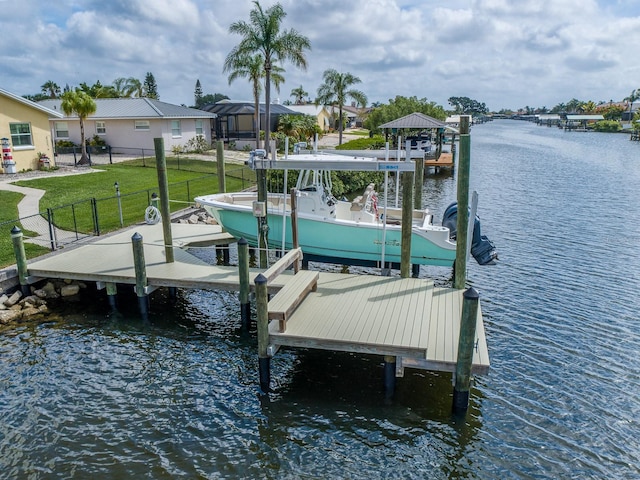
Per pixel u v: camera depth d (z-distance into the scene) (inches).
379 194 1142.3
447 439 315.6
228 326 464.4
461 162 434.0
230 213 579.2
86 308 488.7
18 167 1014.4
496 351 415.8
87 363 394.6
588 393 360.8
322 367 398.6
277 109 2042.3
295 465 293.3
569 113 7529.5
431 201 1091.3
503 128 6786.4
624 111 5753.0
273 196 631.8
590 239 757.3
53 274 487.2
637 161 2030.0
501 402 350.6
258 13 1270.9
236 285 451.2
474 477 285.9
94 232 633.0
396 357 347.6
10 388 358.6
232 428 323.9
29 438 309.4
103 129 1457.9
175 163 1242.0
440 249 537.6
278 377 383.2
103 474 281.7
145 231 638.5
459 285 455.5
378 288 443.2
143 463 290.8
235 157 1438.2
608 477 285.4
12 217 677.9
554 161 2021.4
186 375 382.9
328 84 2038.6
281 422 330.3
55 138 1478.8
